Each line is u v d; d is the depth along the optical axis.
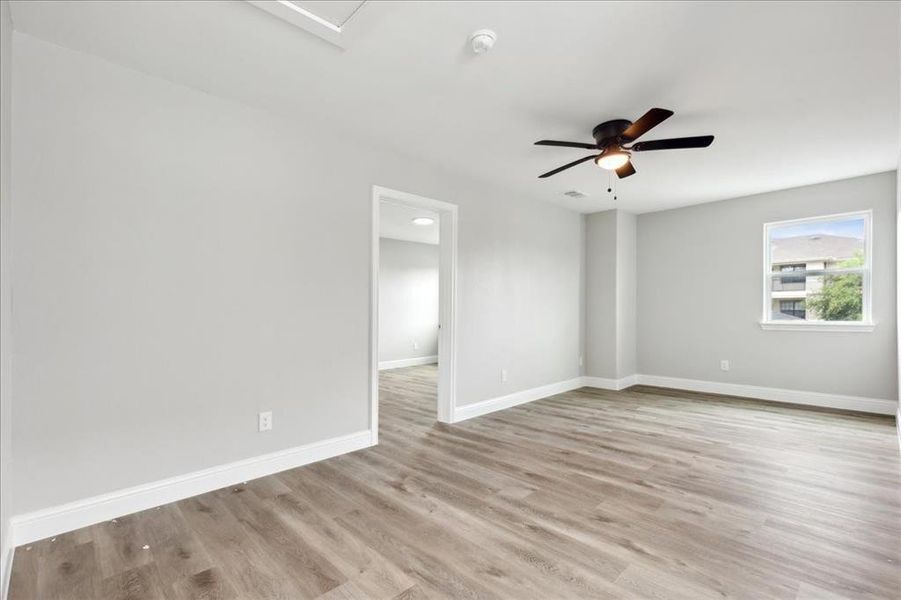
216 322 2.63
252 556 1.92
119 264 2.31
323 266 3.14
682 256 5.64
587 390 5.66
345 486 2.66
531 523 2.21
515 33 2.08
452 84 2.56
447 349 4.16
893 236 4.22
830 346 4.61
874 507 2.36
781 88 2.57
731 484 2.68
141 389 2.37
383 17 1.96
